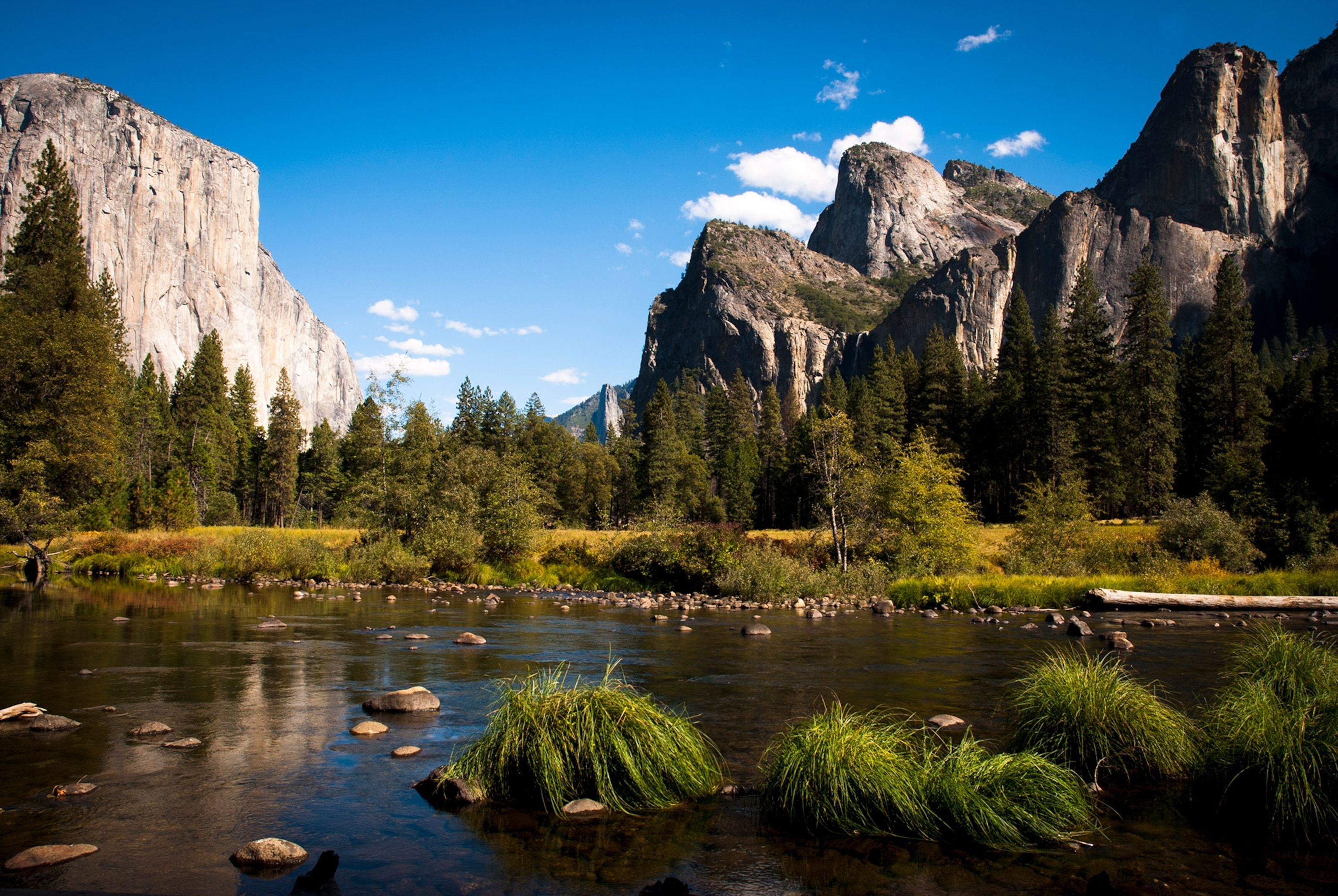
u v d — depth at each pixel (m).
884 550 36.88
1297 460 50.72
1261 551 39.09
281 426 93.50
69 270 57.06
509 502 38.94
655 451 89.19
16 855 5.32
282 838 5.90
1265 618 23.44
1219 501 48.78
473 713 9.80
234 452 92.88
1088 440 63.56
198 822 6.15
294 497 95.69
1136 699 7.86
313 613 21.39
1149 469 58.72
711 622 21.45
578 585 34.81
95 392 42.06
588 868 5.46
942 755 7.89
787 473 91.56
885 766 6.53
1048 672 8.45
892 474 37.72
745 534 35.16
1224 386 64.69
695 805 6.85
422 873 5.32
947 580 29.02
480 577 35.31
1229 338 64.94
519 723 7.07
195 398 89.62
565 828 6.22
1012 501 75.38
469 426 96.12
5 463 38.19
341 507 59.84
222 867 5.34
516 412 95.38
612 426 139.12
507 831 6.14
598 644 16.39
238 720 9.38
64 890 4.90
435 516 38.06
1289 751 6.46
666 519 37.12
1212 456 60.28
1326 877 5.55
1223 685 12.04
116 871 5.21
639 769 6.86
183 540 38.88
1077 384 66.69
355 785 7.12
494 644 16.03
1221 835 6.34
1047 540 37.69
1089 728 7.69
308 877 5.14
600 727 7.04
